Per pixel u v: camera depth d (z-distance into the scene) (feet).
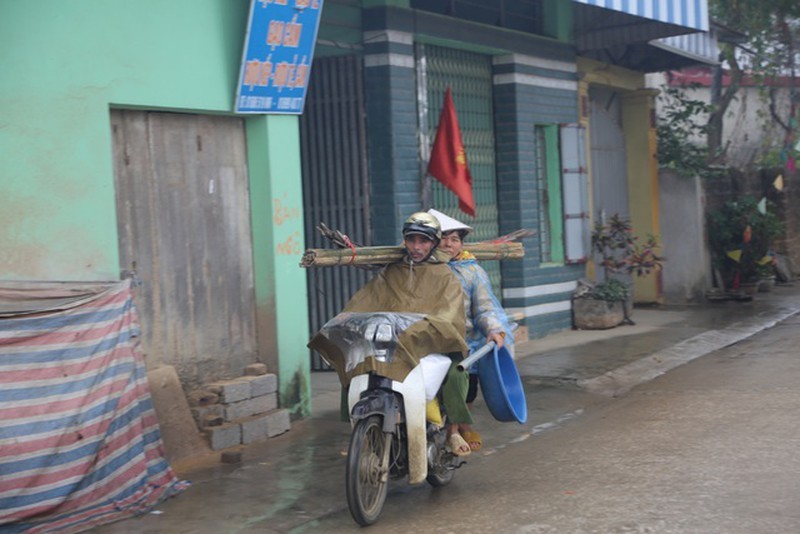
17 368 19.01
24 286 19.74
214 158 26.55
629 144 55.77
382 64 35.99
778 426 25.68
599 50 48.78
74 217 21.77
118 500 20.54
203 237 26.16
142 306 24.34
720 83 72.79
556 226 46.39
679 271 55.36
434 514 19.72
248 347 27.53
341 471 23.32
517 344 42.45
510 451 25.13
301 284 28.48
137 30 23.43
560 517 18.93
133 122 24.22
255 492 21.75
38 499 19.06
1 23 20.34
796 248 68.95
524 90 43.21
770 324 47.14
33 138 20.98
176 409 24.34
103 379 20.47
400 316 19.48
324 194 37.22
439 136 37.32
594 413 29.58
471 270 21.29
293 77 27.66
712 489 20.16
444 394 20.24
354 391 19.43
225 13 25.88
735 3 68.03
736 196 62.23
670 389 32.42
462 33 39.11
